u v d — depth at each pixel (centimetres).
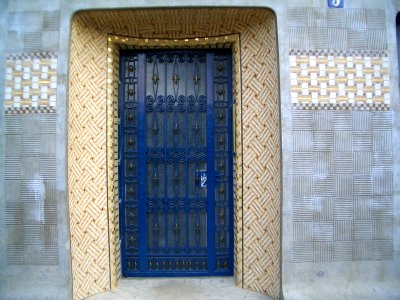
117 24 346
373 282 324
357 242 325
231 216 375
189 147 375
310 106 321
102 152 350
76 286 327
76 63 333
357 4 330
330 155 322
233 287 359
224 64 373
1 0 327
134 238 377
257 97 345
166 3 318
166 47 371
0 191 321
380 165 327
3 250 321
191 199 377
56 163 317
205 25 352
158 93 376
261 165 343
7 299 315
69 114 322
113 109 359
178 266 380
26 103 320
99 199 348
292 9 323
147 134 376
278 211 324
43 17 323
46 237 319
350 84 325
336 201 323
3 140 321
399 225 328
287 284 318
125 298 338
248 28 349
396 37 345
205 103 374
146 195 376
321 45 324
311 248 321
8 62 323
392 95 328
